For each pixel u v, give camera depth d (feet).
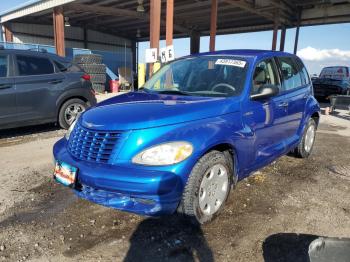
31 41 89.40
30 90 23.15
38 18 87.66
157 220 11.57
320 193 14.25
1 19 82.74
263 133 13.75
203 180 10.78
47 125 27.86
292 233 10.93
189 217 10.71
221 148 11.73
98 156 10.42
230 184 12.19
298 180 15.75
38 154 19.62
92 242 10.30
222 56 14.99
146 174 9.68
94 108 12.37
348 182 15.70
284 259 9.57
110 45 111.75
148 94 13.80
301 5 71.00
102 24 100.48
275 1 64.03
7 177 15.72
